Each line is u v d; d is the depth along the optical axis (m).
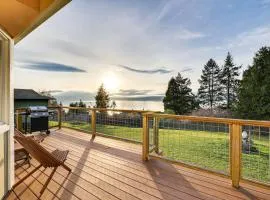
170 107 31.94
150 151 3.98
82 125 6.97
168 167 3.58
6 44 2.74
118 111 5.42
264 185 2.55
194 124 3.57
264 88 21.38
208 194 2.64
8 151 2.72
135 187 2.84
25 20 2.38
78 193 2.68
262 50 22.38
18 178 3.13
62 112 7.69
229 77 30.84
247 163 3.41
